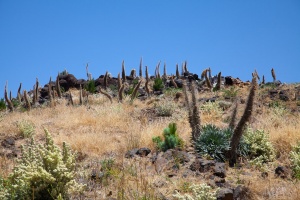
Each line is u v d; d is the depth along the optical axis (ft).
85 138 33.40
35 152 20.30
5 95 61.82
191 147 30.89
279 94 56.59
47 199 18.93
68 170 19.69
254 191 21.80
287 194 21.13
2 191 19.44
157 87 71.10
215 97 57.26
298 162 24.80
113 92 73.31
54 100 63.87
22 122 41.11
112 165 25.32
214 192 20.10
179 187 22.33
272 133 32.32
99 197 20.80
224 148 27.78
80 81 82.84
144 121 44.57
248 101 27.32
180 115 45.96
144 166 26.08
